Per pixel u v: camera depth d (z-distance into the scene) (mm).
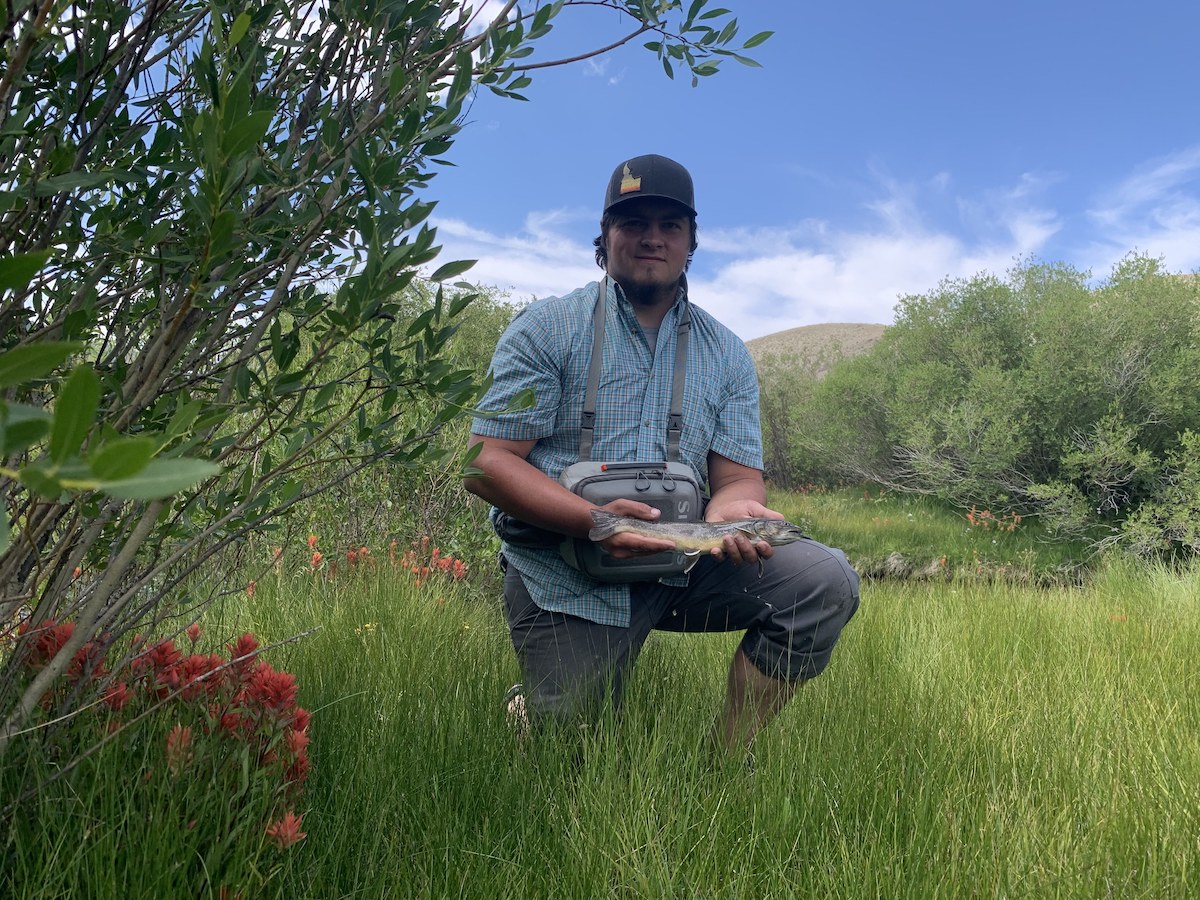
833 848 2100
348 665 2980
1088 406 14273
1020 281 18312
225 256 1365
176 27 1578
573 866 1895
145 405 1367
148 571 1596
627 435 2816
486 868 1854
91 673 1706
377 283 1337
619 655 2719
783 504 18859
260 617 3676
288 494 1636
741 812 2207
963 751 2756
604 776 2242
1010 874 2018
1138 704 3461
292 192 1469
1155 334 14281
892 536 14633
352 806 1989
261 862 1624
